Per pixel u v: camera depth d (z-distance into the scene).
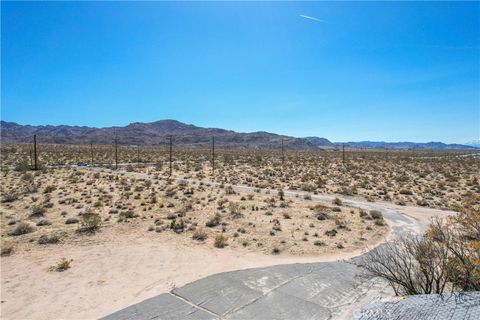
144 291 10.48
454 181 41.12
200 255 14.03
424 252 8.38
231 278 11.27
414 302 5.38
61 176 39.47
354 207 25.47
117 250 14.58
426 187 36.50
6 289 10.65
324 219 20.86
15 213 20.56
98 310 9.26
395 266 9.53
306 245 15.59
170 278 11.51
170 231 17.75
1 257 13.47
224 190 32.53
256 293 10.05
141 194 28.73
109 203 24.28
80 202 24.45
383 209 24.72
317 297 9.73
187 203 24.94
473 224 9.31
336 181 41.62
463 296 5.27
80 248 14.78
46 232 16.86
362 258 12.51
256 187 35.78
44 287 10.81
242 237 16.81
